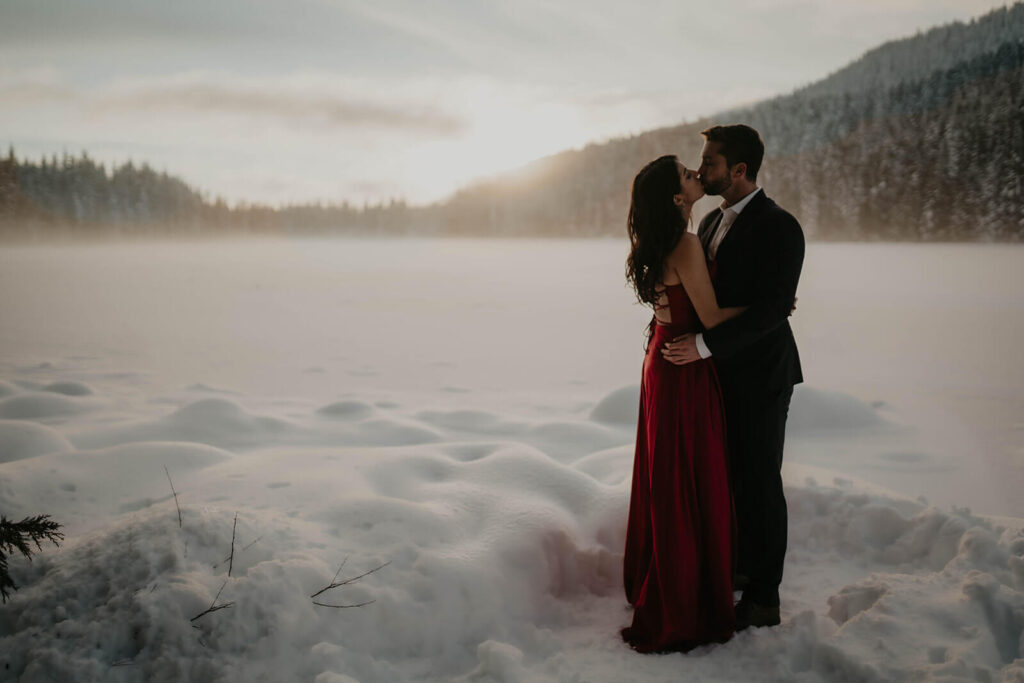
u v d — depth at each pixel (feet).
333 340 42.16
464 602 8.25
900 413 22.58
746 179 8.68
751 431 8.67
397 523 9.24
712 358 8.75
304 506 9.80
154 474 12.06
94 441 16.03
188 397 24.82
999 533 9.62
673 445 8.43
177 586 7.24
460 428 19.07
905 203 236.63
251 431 17.47
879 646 7.29
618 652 8.14
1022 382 28.50
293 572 7.73
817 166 269.64
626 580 9.27
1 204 345.10
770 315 8.12
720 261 8.79
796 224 8.47
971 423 20.97
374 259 185.98
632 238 8.66
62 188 375.45
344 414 19.85
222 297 71.51
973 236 218.59
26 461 11.98
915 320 49.62
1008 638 7.61
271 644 7.10
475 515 9.85
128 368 32.32
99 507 10.82
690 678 7.48
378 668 7.35
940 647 7.18
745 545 8.82
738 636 8.25
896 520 10.32
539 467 11.18
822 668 7.41
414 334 44.75
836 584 9.62
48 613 7.24
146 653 6.94
